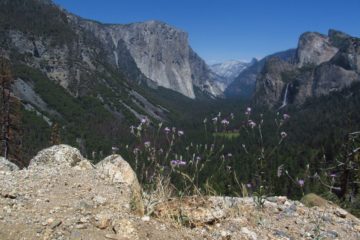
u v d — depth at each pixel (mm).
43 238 4637
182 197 6539
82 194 5914
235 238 5629
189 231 5566
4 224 4762
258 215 6648
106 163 7031
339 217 7328
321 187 8953
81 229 4867
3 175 6375
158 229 5289
